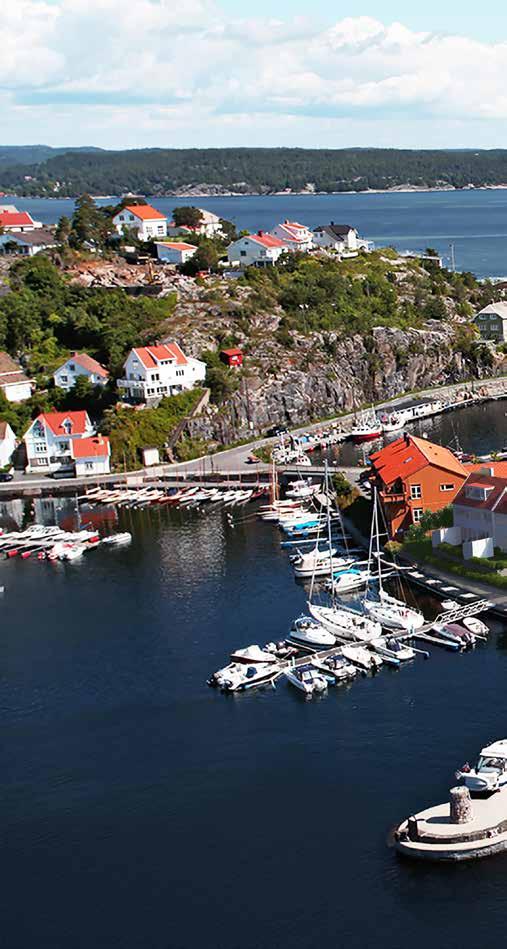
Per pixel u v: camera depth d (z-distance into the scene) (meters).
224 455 197.75
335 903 70.50
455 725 90.50
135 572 139.75
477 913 68.38
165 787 86.00
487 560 121.50
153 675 107.00
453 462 144.75
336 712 95.31
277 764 87.56
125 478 185.88
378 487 144.88
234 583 131.62
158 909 71.69
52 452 195.12
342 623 113.00
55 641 118.19
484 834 73.62
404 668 102.94
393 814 78.81
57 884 75.31
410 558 131.00
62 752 93.31
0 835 81.62
